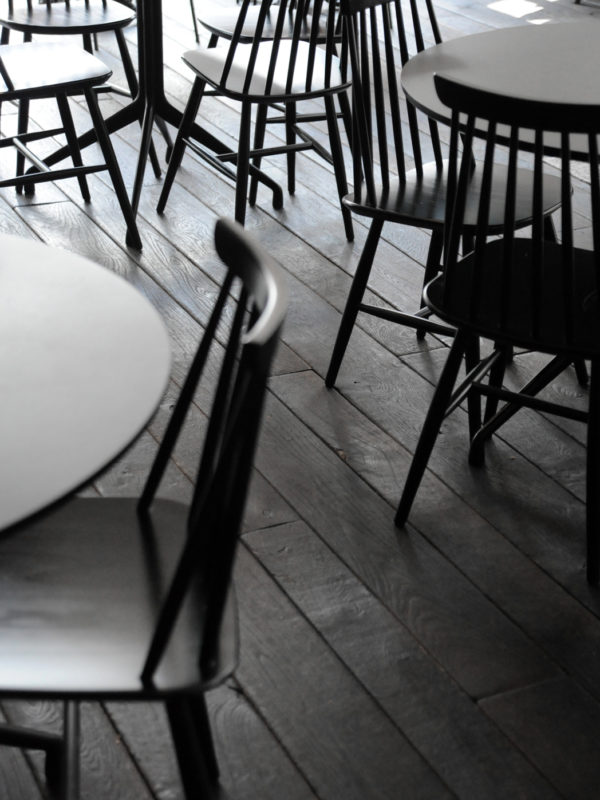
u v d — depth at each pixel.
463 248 2.56
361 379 2.55
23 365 1.14
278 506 2.08
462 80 2.09
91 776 1.47
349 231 3.27
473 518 2.08
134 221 3.12
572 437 2.37
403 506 2.02
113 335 1.21
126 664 1.11
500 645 1.76
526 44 2.35
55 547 1.30
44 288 1.30
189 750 1.15
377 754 1.54
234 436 1.01
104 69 3.06
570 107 1.58
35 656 1.12
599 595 1.89
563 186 1.66
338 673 1.68
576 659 1.74
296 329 2.76
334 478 2.17
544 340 1.80
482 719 1.61
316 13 2.87
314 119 3.46
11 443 1.02
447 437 2.34
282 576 1.89
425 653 1.73
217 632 1.08
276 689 1.64
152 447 2.25
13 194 3.49
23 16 3.38
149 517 1.38
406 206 2.29
